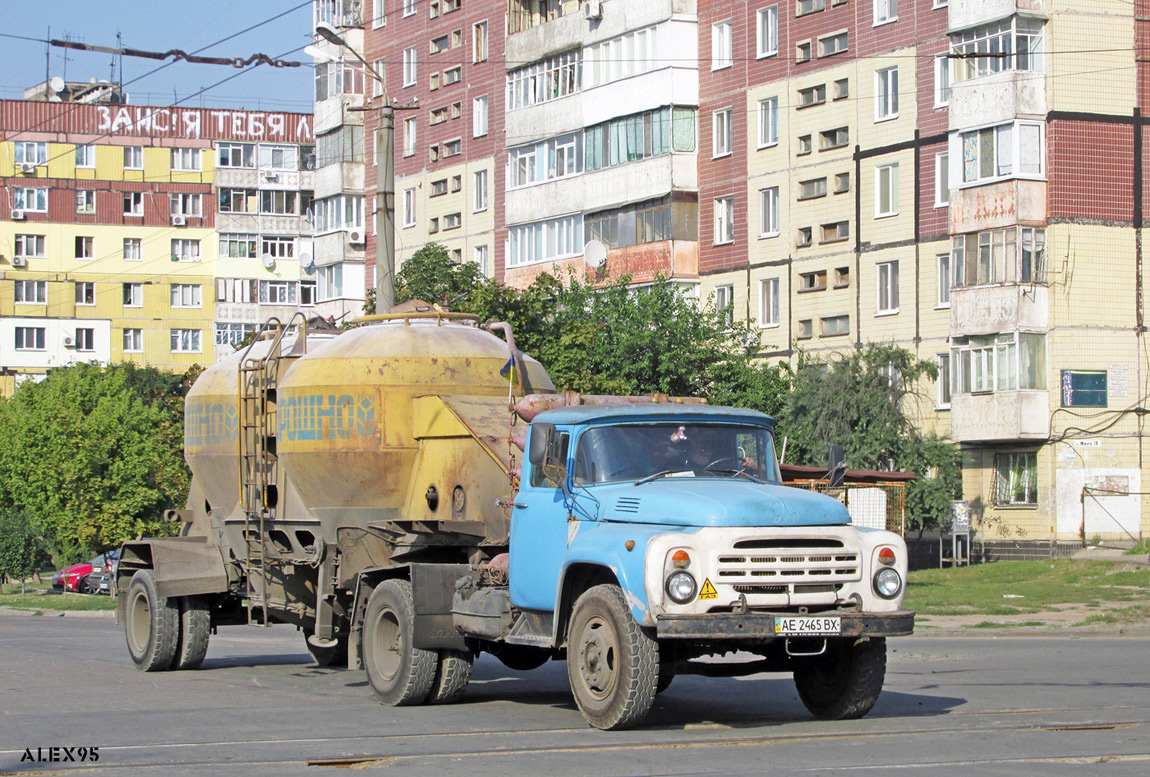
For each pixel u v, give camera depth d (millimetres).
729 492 10664
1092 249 38344
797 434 40125
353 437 14031
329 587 14602
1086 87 38406
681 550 10109
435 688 12664
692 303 40906
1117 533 38094
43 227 80938
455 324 15125
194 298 83438
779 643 11195
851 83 44000
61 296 81062
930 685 14242
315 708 12586
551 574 11461
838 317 44406
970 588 30203
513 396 13641
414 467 13977
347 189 63750
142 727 11211
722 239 48031
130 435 47062
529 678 15547
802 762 9055
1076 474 38031
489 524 12953
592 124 50750
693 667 11281
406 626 12570
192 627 16719
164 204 83062
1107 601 27000
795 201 45719
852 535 10555
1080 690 13609
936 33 41312
